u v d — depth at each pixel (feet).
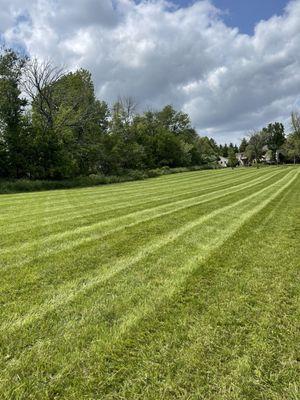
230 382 7.70
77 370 8.05
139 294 12.57
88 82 129.39
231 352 8.85
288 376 7.93
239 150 375.66
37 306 11.44
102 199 48.03
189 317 10.77
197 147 249.55
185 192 59.67
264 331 9.97
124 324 10.26
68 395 7.24
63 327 10.04
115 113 160.04
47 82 106.42
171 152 199.41
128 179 116.88
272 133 291.38
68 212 33.55
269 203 41.75
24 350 8.82
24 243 20.03
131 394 7.29
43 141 98.89
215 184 82.94
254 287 13.47
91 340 9.35
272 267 16.05
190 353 8.78
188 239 21.43
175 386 7.54
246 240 21.42
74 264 16.07
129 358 8.54
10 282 13.61
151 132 214.90
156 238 21.61
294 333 9.89
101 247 19.17
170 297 12.30
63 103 113.80
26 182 85.15
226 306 11.64
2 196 57.93
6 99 98.53
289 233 23.72
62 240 20.83
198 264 16.21
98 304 11.66
